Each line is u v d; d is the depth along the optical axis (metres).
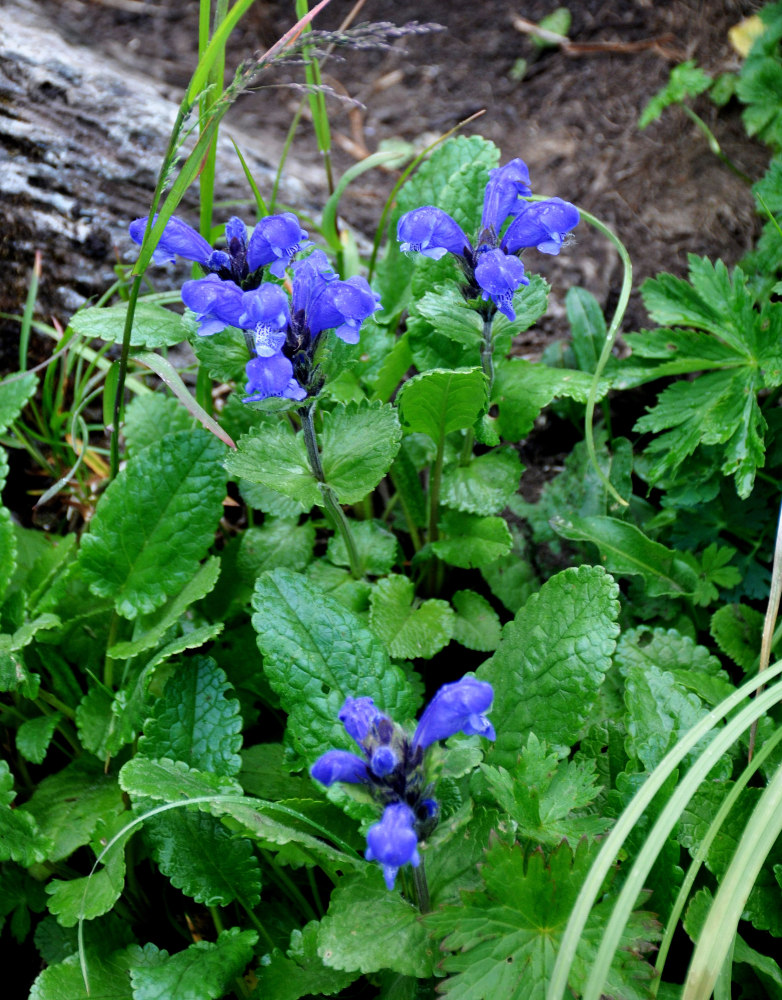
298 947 0.48
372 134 0.77
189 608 0.58
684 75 0.72
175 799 0.47
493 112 0.76
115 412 0.55
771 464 0.58
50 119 0.70
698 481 0.59
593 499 0.61
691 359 0.58
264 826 0.46
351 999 0.49
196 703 0.52
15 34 0.73
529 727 0.49
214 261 0.50
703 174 0.70
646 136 0.72
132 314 0.52
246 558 0.58
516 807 0.46
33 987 0.48
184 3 0.84
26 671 0.53
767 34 0.68
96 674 0.57
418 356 0.58
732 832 0.48
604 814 0.49
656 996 0.44
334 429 0.53
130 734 0.52
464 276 0.53
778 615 0.57
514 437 0.57
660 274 0.60
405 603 0.56
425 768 0.44
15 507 0.67
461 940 0.44
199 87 0.50
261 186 0.72
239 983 0.49
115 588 0.55
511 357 0.66
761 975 0.48
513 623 0.51
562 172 0.72
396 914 0.46
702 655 0.54
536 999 0.43
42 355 0.68
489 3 0.81
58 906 0.49
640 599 0.58
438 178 0.61
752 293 0.61
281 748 0.54
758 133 0.69
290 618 0.50
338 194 0.63
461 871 0.47
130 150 0.70
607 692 0.54
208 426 0.52
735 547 0.59
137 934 0.54
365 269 0.69
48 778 0.54
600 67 0.76
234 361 0.52
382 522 0.60
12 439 0.64
